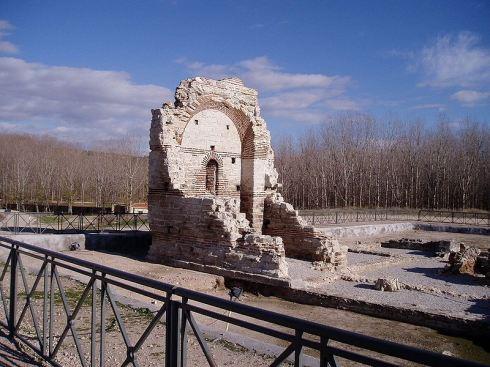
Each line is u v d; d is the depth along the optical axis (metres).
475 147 65.12
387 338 11.25
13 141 81.06
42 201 56.34
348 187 66.69
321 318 12.84
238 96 22.19
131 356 5.18
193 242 18.41
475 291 15.72
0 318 9.14
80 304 6.11
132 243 24.02
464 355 10.31
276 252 15.82
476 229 35.22
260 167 22.73
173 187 19.28
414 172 66.25
